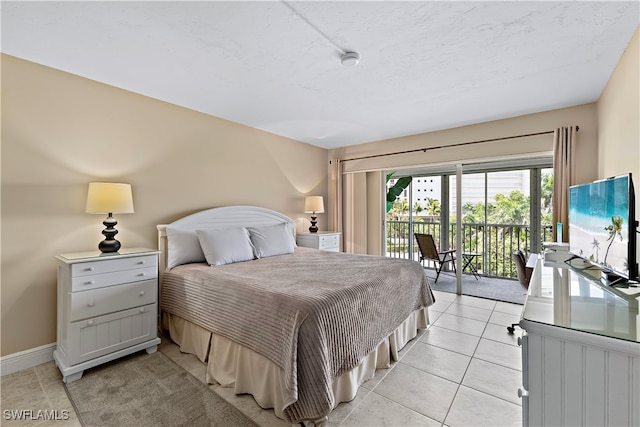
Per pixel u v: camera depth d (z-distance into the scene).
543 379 1.06
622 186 1.56
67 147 2.39
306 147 4.90
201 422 1.59
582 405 1.00
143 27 1.79
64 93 2.37
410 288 2.62
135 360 2.27
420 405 1.73
